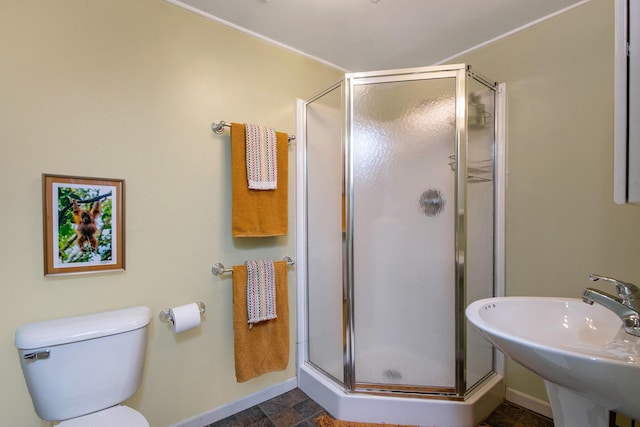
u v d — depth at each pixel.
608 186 1.44
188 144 1.55
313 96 1.94
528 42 1.69
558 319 1.25
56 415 1.10
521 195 1.73
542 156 1.65
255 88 1.79
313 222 1.97
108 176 1.33
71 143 1.25
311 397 1.86
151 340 1.46
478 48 1.91
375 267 1.87
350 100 1.71
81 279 1.28
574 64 1.54
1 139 1.12
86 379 1.14
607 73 1.44
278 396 1.88
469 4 1.53
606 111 1.45
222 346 1.68
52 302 1.22
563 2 1.52
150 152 1.44
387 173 1.82
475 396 1.60
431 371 1.72
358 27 1.72
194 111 1.57
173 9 1.50
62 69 1.23
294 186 1.97
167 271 1.50
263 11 1.58
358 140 1.75
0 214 1.12
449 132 1.67
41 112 1.19
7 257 1.14
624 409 0.77
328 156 1.85
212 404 1.65
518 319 1.26
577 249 1.54
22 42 1.16
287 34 1.79
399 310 1.83
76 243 1.26
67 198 1.24
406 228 1.82
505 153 1.79
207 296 1.62
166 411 1.51
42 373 1.07
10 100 1.13
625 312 0.98
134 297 1.40
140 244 1.42
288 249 1.94
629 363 0.70
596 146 1.48
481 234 1.76
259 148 1.69
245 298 1.67
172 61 1.50
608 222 1.44
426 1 1.51
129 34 1.38
